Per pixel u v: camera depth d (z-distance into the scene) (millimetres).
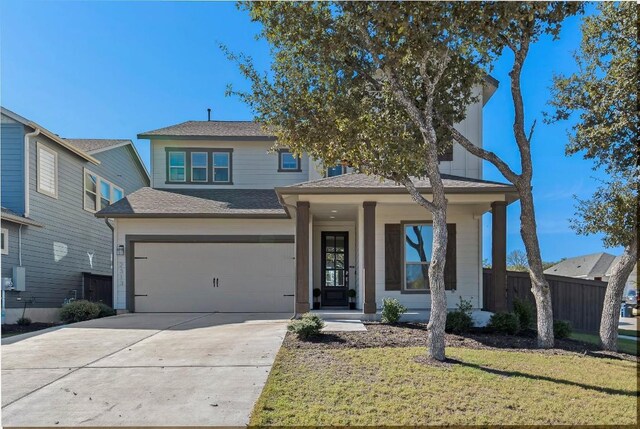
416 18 5598
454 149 11672
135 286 13125
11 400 4648
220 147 15234
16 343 7590
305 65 6930
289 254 13336
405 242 11117
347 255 13289
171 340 7680
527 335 8359
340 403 4426
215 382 5152
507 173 7699
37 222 12844
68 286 14672
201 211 13016
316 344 7043
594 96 7566
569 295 11898
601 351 7094
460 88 7754
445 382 5062
